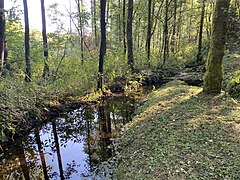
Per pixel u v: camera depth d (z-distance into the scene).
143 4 20.59
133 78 14.35
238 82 8.41
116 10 21.28
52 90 9.50
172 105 7.36
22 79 8.45
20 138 7.10
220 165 3.72
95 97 11.40
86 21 16.66
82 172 5.30
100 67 11.87
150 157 4.37
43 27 12.30
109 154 5.93
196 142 4.57
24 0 10.05
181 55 23.75
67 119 9.05
